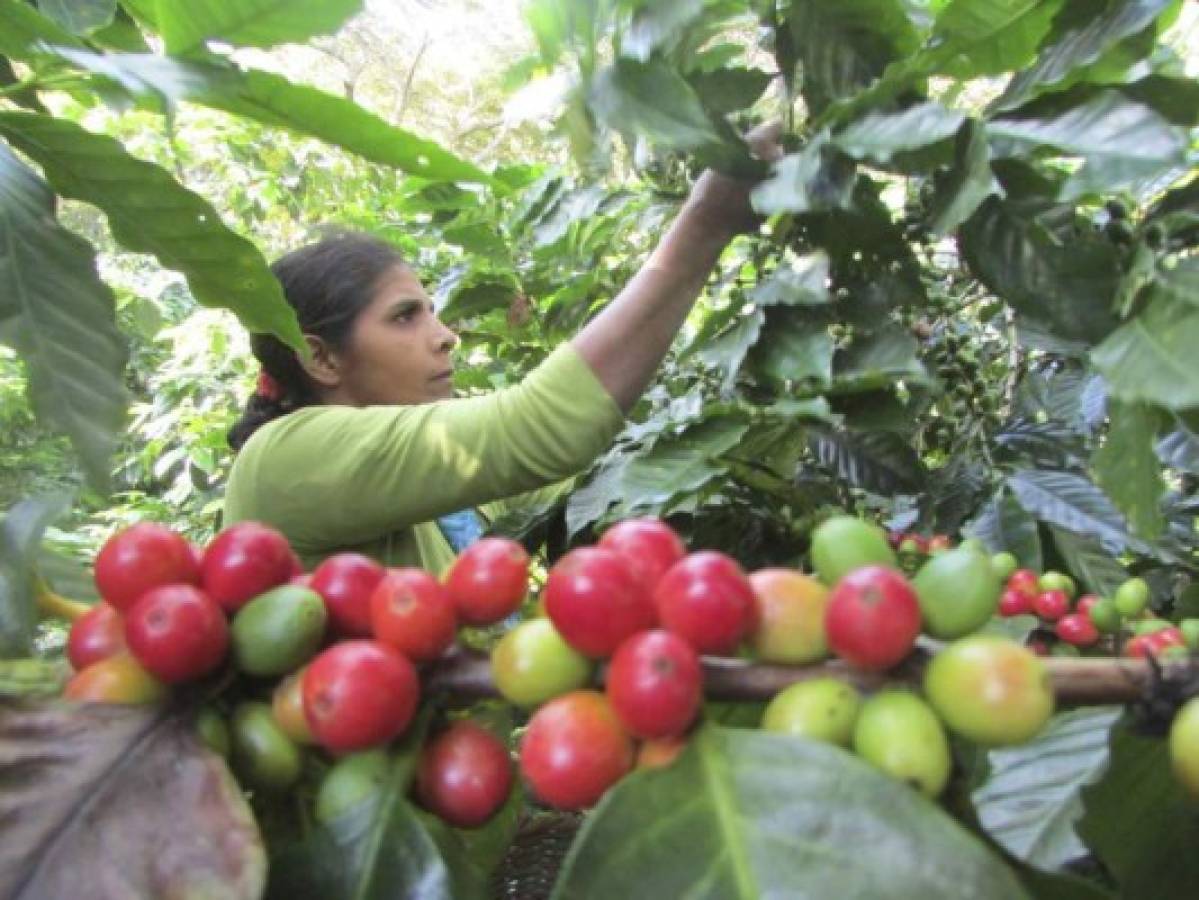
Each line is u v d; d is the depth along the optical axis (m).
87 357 0.85
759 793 0.42
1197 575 1.23
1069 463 1.26
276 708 0.51
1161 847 0.53
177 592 0.50
